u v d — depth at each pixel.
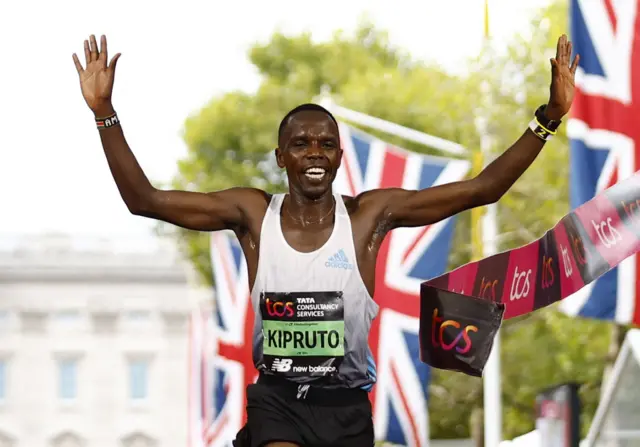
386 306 19.23
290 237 7.29
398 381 19.11
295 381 7.30
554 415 13.36
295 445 7.26
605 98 16.52
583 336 30.42
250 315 22.95
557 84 7.39
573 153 16.56
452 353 7.98
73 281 72.19
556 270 8.23
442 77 38.00
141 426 72.12
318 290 7.22
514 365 32.47
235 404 22.81
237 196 7.44
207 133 43.81
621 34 16.53
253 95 44.50
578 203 16.53
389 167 19.91
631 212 8.29
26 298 71.94
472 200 7.46
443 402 34.44
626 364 18.14
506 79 29.47
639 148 16.47
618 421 18.53
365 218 7.35
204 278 47.38
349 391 7.34
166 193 7.44
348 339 7.27
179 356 72.38
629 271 16.22
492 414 20.84
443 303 7.98
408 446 19.09
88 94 7.35
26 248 72.12
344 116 22.06
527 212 31.02
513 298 8.23
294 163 7.19
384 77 38.53
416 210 7.43
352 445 7.31
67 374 72.25
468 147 31.31
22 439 71.38
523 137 7.46
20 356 71.69
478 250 22.52
